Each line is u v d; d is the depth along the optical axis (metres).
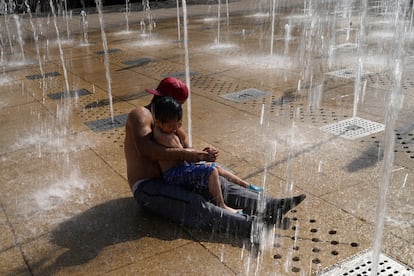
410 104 5.49
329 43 9.59
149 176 3.41
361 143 4.54
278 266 2.80
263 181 3.89
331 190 3.68
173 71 8.09
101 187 3.98
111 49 10.76
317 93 6.19
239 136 4.92
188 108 5.96
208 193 3.30
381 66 7.43
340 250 2.92
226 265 2.84
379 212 3.30
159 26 14.17
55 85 7.72
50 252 3.10
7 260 3.05
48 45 12.06
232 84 6.96
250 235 3.11
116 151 4.77
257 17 14.66
